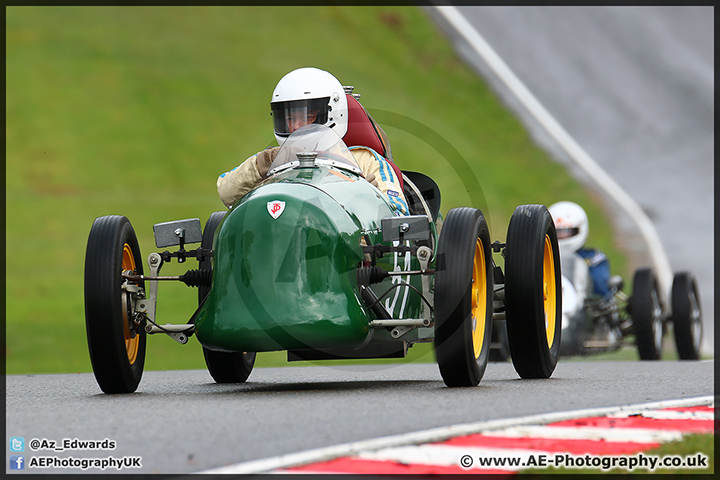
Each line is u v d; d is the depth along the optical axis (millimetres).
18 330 56281
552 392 16500
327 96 19109
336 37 126688
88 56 122812
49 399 17219
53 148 102062
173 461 10852
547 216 19250
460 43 123500
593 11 129375
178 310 57281
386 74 116688
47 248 79000
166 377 23938
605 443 11984
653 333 34219
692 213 87375
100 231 17016
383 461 10789
